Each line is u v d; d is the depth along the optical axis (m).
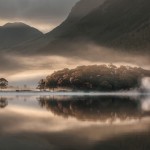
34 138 34.09
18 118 51.22
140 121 47.31
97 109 66.06
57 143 31.47
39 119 49.94
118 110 63.97
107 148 29.42
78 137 34.56
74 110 64.06
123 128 40.66
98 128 40.62
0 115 55.53
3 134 36.25
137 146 30.00
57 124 44.22
